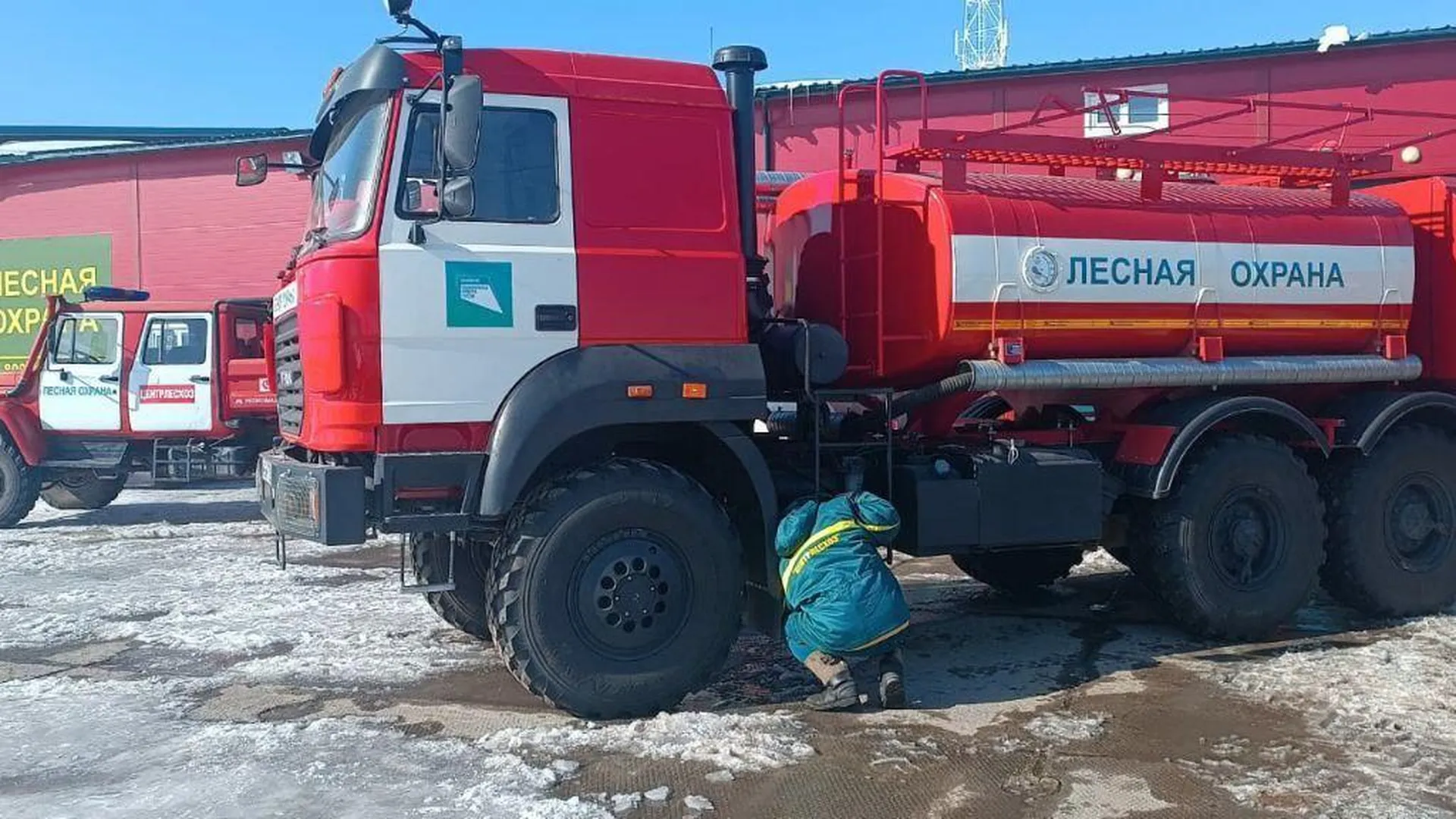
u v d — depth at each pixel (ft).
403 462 16.24
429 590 17.38
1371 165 23.77
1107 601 26.03
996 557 26.23
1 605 25.99
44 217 69.46
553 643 16.55
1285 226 22.62
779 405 19.85
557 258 16.89
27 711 17.70
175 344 41.04
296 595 26.76
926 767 15.11
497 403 16.65
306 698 18.45
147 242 68.23
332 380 16.07
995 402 22.40
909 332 20.66
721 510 17.57
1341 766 14.99
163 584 28.40
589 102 17.26
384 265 16.15
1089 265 20.77
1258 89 50.26
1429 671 19.22
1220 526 21.62
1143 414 22.50
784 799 14.05
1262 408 21.85
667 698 17.17
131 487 46.32
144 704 18.11
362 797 13.96
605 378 16.83
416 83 16.55
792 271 23.56
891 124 23.71
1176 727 16.70
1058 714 17.37
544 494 16.75
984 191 20.68
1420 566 23.79
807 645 17.53
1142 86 51.08
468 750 15.66
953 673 19.95
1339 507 23.40
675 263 17.48
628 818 13.43
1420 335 24.52
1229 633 21.61
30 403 40.60
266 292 66.80
